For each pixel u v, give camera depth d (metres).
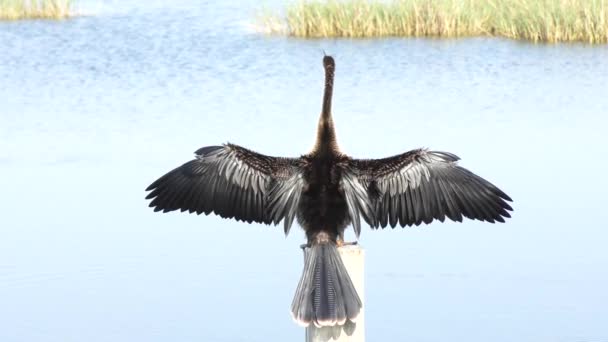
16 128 17.36
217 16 29.06
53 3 29.12
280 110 18.61
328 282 6.16
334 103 19.17
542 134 16.45
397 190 6.63
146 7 30.81
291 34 26.39
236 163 6.71
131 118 18.16
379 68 22.55
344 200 6.55
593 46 24.55
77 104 19.42
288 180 6.63
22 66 23.27
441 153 6.65
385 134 16.45
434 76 21.64
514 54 23.77
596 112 18.05
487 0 26.45
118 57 24.19
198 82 21.53
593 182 13.85
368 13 26.34
